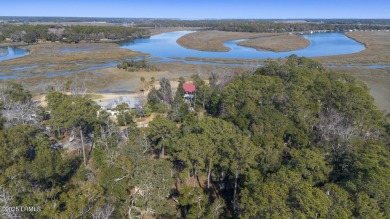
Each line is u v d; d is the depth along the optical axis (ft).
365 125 156.87
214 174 140.97
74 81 338.54
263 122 151.43
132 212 112.06
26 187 104.88
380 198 91.91
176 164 147.02
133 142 141.59
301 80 195.42
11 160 116.37
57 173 125.18
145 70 394.52
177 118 200.44
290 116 162.61
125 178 118.83
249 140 131.75
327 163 119.65
